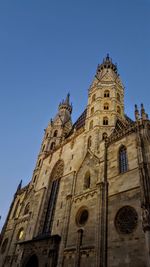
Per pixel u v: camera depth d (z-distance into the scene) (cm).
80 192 3766
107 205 3073
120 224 2748
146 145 3084
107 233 2798
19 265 3956
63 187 4381
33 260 3812
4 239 5547
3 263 4844
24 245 4219
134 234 2498
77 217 3434
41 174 5803
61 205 4081
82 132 5072
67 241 3306
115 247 2591
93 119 4919
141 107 3688
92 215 3173
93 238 2911
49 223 4278
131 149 3369
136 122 3559
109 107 5094
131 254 2381
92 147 4259
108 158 3703
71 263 2983
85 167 4075
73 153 4906
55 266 3222
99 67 7094
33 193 5584
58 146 5841
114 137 3881
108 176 3425
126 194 2917
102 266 2503
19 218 5581
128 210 2759
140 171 2795
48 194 4988
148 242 2175
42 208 4722
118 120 4853
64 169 4819
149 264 2078
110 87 5616
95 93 5631
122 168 3338
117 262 2452
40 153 6738
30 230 4581
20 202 6291
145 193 2536
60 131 7275
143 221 2344
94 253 2723
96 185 3416
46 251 3512
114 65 7025
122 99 5616
